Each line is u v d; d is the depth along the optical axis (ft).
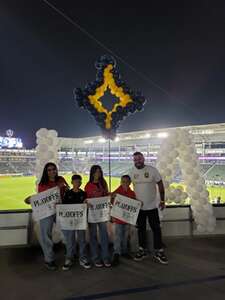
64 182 17.28
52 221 16.17
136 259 16.70
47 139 20.35
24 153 219.20
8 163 207.10
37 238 19.16
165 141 22.12
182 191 22.00
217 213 21.72
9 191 104.58
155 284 13.69
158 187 18.03
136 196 17.33
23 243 19.08
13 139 235.81
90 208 16.15
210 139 151.84
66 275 14.69
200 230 20.45
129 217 16.94
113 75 22.33
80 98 21.71
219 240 20.43
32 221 19.29
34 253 17.80
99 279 14.23
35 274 14.79
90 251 17.06
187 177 21.25
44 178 16.69
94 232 16.24
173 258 17.02
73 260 16.44
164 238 20.72
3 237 18.86
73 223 15.87
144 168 17.56
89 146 222.28
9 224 18.97
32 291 13.01
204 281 13.98
